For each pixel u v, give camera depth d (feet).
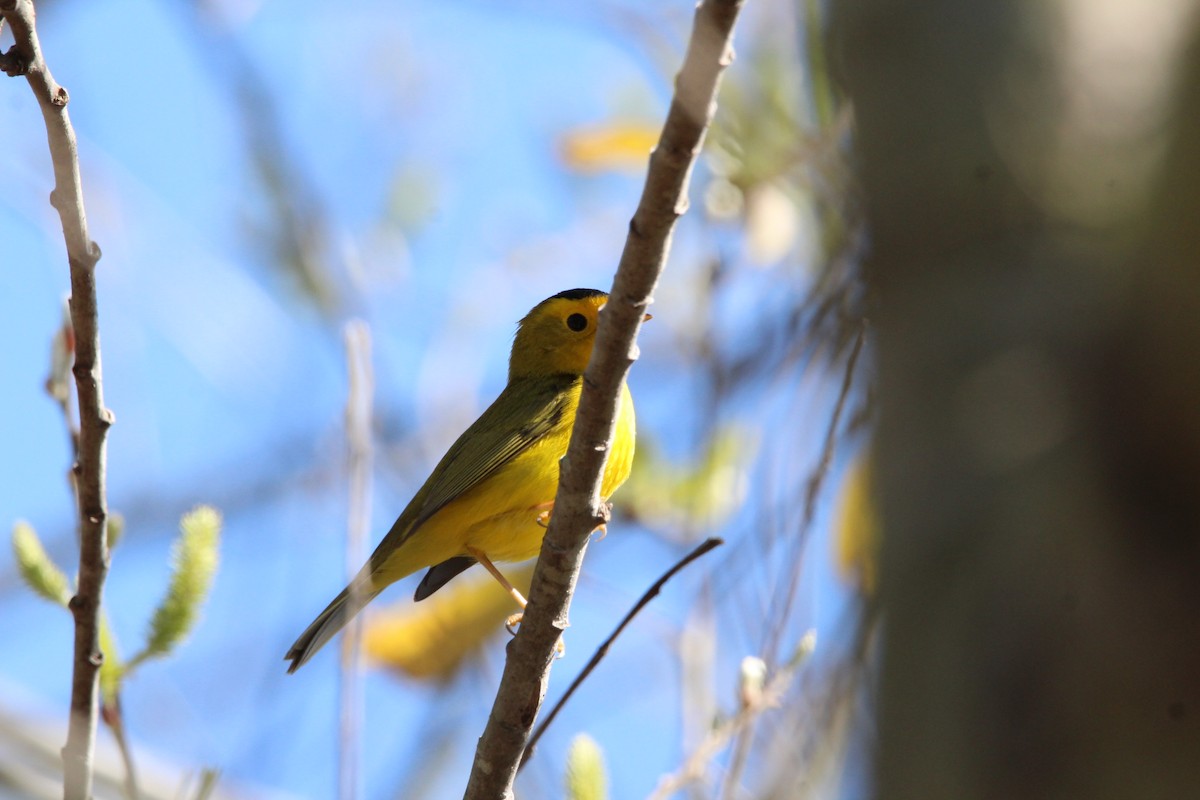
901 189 23.65
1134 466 19.88
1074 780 19.11
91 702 23.99
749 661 28.14
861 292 31.78
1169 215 19.39
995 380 21.38
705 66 18.71
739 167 38.22
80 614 23.84
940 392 21.91
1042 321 21.18
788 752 27.14
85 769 23.75
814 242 38.24
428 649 40.04
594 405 23.65
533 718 26.32
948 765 19.97
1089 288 20.93
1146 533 19.66
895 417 22.58
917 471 21.89
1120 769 18.90
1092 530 19.90
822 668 27.89
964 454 21.30
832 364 32.37
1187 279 19.21
